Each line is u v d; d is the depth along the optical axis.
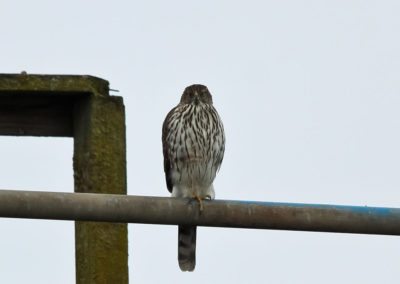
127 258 12.30
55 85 12.49
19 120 12.97
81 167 12.66
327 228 11.49
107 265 12.21
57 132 13.03
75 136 12.85
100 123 12.52
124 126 12.62
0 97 12.73
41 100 12.91
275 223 11.43
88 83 12.55
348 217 11.43
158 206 11.19
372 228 11.48
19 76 12.45
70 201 10.88
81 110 12.73
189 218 11.32
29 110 12.97
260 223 11.45
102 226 12.25
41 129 12.99
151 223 11.27
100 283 12.16
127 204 11.08
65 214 10.89
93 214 10.97
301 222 11.45
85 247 12.28
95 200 10.95
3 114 12.94
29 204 10.77
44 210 10.81
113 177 12.48
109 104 12.57
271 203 11.48
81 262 12.39
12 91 12.43
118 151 12.53
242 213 11.41
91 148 12.46
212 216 11.34
